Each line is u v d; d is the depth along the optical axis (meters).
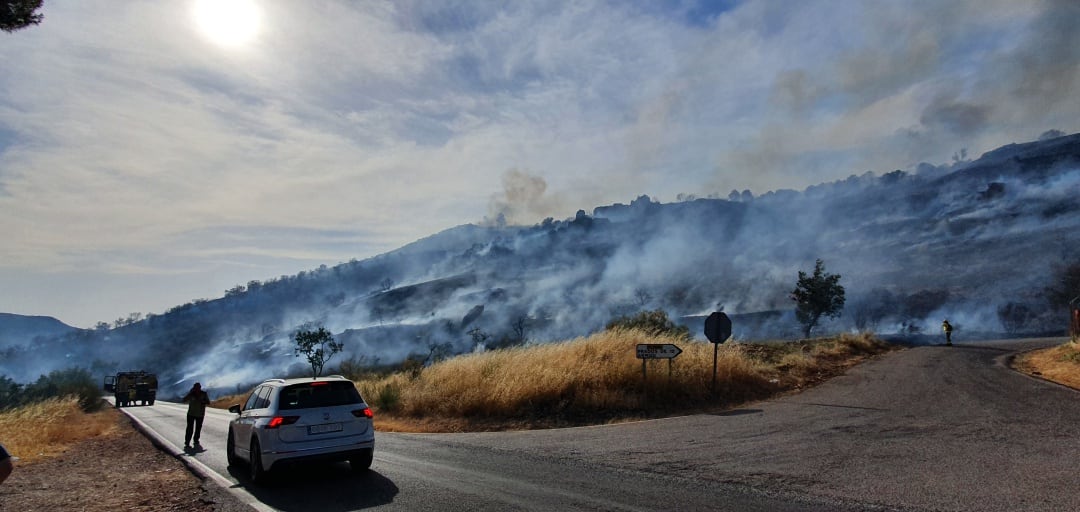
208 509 7.80
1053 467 7.32
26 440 16.66
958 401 13.20
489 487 8.02
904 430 10.35
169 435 19.69
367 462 9.85
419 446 12.75
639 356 17.16
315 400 9.75
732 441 10.43
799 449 9.31
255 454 9.63
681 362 18.53
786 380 19.70
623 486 7.60
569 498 7.11
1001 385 15.34
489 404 17.33
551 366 18.86
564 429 14.41
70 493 9.34
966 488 6.60
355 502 7.65
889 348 31.52
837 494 6.64
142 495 8.99
